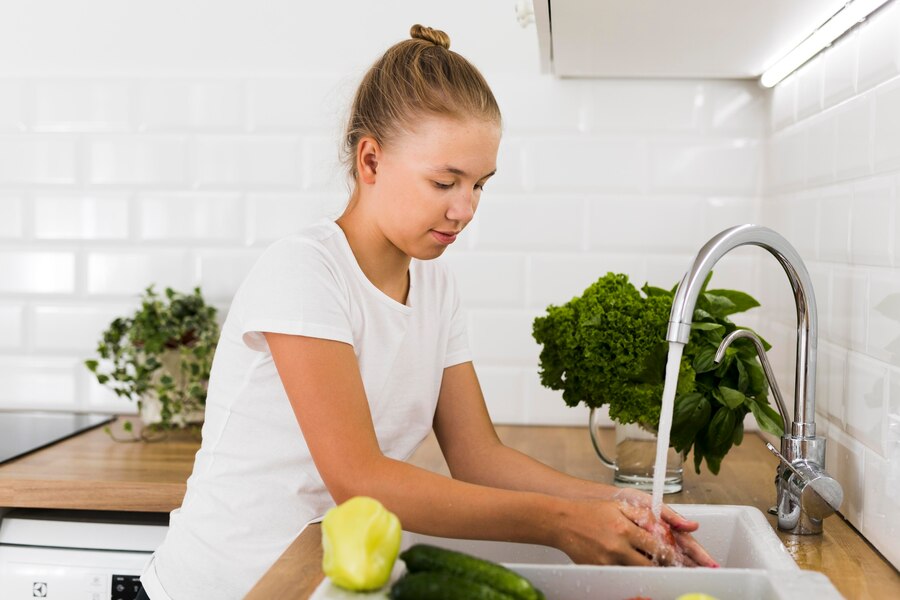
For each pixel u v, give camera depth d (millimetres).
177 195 2068
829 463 1408
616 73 1896
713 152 1961
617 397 1407
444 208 1159
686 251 1979
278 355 1135
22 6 2070
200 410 1926
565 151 1983
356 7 1999
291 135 2033
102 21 2057
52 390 2125
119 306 2100
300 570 1036
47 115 2088
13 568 1583
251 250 2059
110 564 1568
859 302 1273
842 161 1374
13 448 1751
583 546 1049
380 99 1185
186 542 1255
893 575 1094
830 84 1450
